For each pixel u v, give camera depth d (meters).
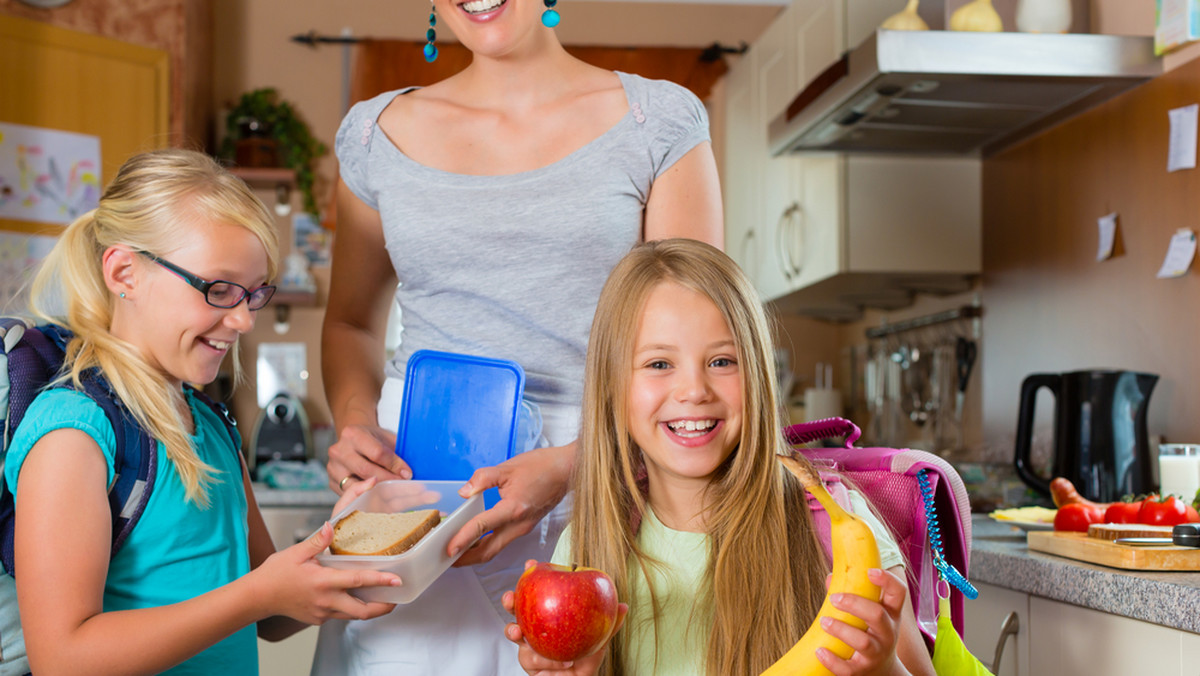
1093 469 1.97
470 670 1.15
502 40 1.15
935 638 1.05
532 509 1.06
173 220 1.07
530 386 1.20
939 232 2.97
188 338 1.08
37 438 0.97
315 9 4.16
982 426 2.94
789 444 1.19
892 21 2.29
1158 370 2.09
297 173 3.91
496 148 1.22
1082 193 2.40
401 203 1.24
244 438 3.91
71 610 0.91
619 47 4.31
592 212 1.18
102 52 3.27
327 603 0.93
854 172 2.98
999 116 2.47
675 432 1.04
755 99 3.85
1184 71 2.03
